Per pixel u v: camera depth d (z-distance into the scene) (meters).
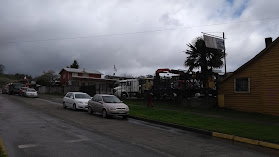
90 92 37.00
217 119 13.81
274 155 7.35
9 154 6.60
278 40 16.03
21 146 7.45
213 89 21.73
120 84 32.44
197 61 23.98
